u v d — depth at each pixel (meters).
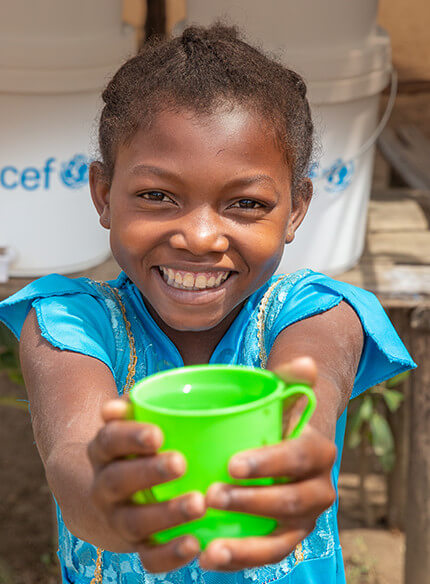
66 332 1.24
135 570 1.38
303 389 0.79
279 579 1.39
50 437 1.07
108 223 1.40
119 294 1.44
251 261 1.22
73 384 1.14
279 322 1.35
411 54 5.30
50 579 3.19
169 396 0.84
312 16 2.31
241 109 1.17
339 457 1.48
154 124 1.17
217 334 1.40
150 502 0.79
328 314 1.32
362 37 2.44
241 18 2.32
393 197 3.67
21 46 2.29
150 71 1.24
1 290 2.45
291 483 0.78
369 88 2.45
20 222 2.46
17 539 3.42
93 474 0.92
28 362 1.24
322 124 2.39
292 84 1.33
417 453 2.85
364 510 3.57
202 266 1.20
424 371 2.72
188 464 0.76
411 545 2.96
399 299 2.56
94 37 2.38
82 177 2.48
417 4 5.21
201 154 1.15
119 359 1.38
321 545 1.44
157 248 1.21
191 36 1.28
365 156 2.59
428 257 2.84
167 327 1.40
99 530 0.91
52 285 1.37
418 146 4.02
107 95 1.33
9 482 3.77
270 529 0.82
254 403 0.76
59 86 2.34
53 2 2.28
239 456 0.74
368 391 3.17
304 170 1.39
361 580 3.23
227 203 1.18
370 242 2.99
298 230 2.50
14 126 2.36
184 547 0.74
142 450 0.72
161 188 1.17
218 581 1.38
